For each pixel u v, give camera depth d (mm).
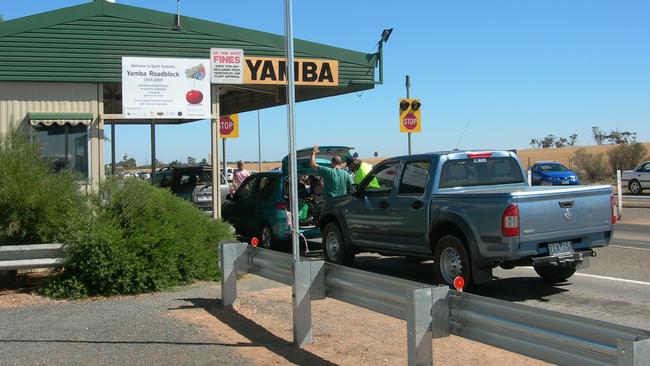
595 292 8766
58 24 11844
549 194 7914
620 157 49406
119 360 5688
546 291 8875
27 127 11805
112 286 8516
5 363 5617
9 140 9477
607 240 8477
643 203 25516
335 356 5762
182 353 5875
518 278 9914
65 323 7051
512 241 7668
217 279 9586
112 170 20375
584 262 8672
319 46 13969
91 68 12062
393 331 6637
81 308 7836
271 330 6715
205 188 18328
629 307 7820
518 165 9781
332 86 14312
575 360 3699
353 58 14336
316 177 13148
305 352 5891
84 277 8477
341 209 11109
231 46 13008
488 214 7934
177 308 7750
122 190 9031
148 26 12391
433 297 4637
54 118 11859
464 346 6074
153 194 9242
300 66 13789
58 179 9430
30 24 11680
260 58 13258
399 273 10656
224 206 15125
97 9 12062
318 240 15508
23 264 8438
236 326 6875
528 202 7770
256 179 14148
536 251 7855
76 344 6199
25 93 11852
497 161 9617
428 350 4621
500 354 5801
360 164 12953
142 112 12359
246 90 15703
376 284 5270
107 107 17969
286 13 6191
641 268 10602
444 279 8766
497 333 4281
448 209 8578
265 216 13211
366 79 14453
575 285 9273
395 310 5023
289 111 6250
